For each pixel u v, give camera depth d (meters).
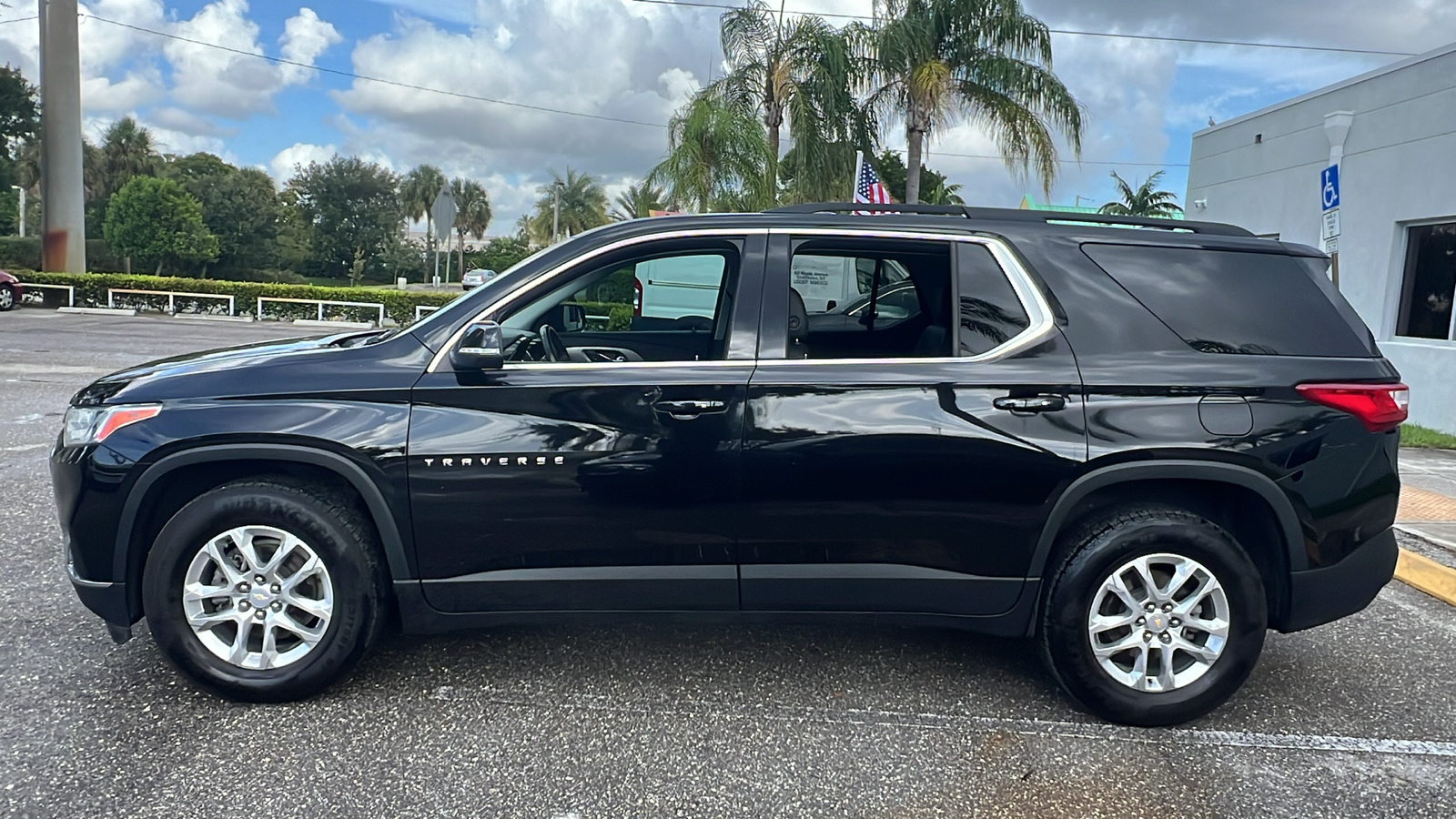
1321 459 3.33
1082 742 3.35
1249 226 13.16
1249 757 3.27
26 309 24.36
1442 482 7.79
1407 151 10.45
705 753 3.19
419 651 3.94
